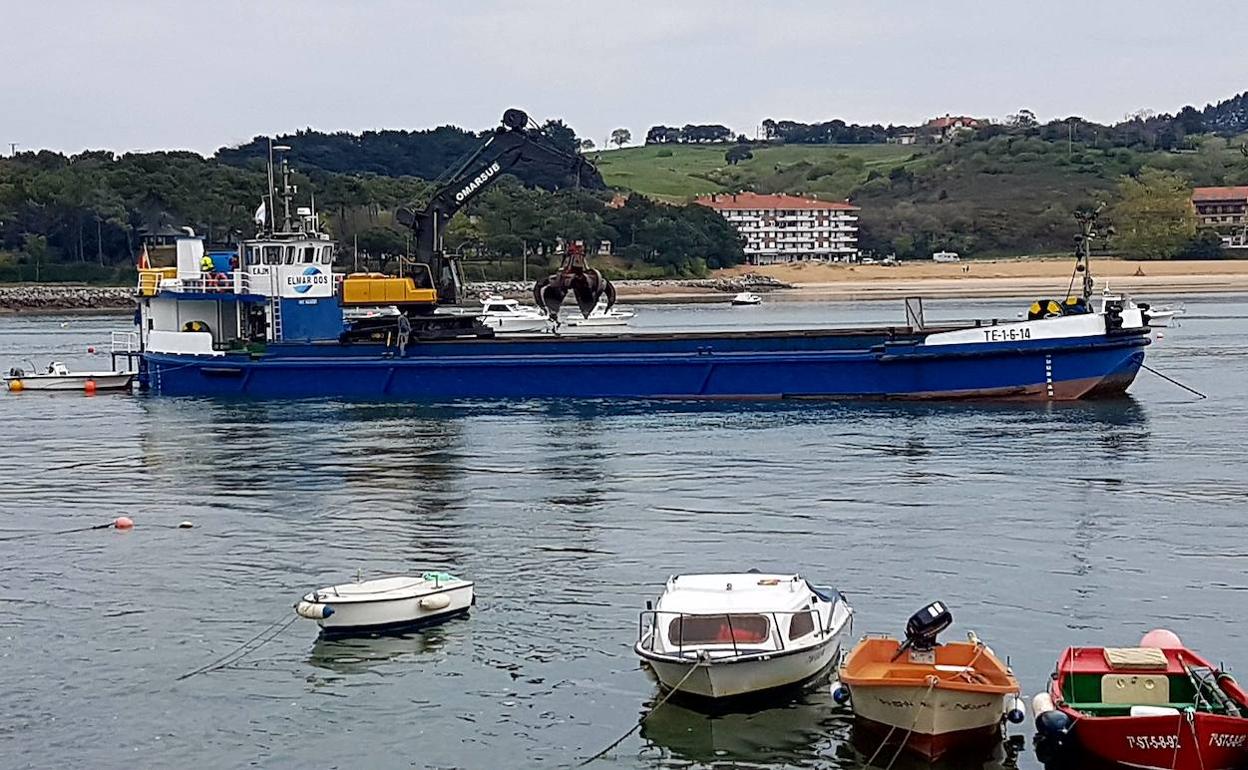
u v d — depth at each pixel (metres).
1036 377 61.22
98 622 30.53
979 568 33.16
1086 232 64.69
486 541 37.09
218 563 35.44
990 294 193.38
